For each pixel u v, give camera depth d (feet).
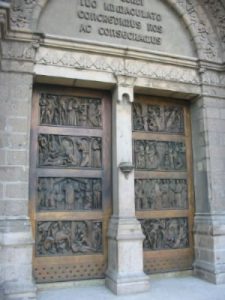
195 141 28.84
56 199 24.81
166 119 28.91
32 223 23.81
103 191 25.95
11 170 21.98
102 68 25.32
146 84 26.40
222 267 25.32
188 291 23.15
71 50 24.72
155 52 26.61
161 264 26.73
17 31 23.07
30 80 23.20
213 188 26.84
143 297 21.85
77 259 24.59
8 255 20.75
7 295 20.08
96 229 25.44
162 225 27.32
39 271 23.58
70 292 22.89
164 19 28.45
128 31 27.04
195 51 28.55
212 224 25.94
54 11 25.23
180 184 28.48
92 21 26.16
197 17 28.96
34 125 24.94
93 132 26.45
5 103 22.47
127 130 25.52
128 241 23.52
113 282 22.98
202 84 28.02
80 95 26.55
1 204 21.44
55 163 25.13
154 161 27.91
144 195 27.14
